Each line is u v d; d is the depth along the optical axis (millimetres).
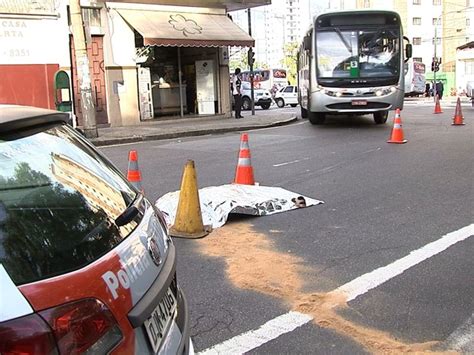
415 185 8227
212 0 19984
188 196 5934
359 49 15953
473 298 4281
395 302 4250
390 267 4945
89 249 1969
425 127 16906
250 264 5113
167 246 2592
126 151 13039
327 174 9234
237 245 5645
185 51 21250
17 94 16156
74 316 1689
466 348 3568
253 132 16875
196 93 21719
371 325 3898
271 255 5340
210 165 10508
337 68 16094
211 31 19328
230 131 17453
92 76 17562
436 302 4227
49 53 16531
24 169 2096
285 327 3896
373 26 15898
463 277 4684
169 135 15906
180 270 5000
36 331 1573
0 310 1547
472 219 6363
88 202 2238
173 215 6371
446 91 57844
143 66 19344
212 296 4438
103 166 2676
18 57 16062
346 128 16906
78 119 17281
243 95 32219
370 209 6910
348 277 4758
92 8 17250
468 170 9328
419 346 3598
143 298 2062
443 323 3902
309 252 5398
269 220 6520
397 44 15984
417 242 5605
